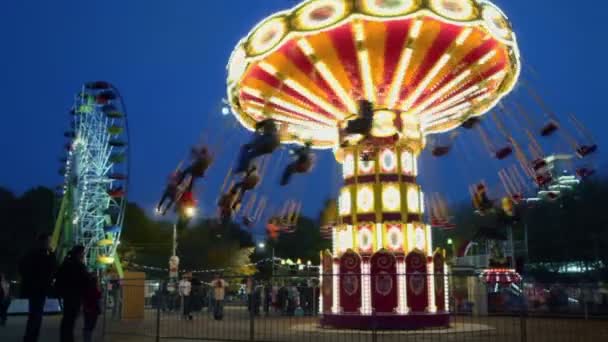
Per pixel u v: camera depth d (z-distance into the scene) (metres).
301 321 22.86
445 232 53.22
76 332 17.47
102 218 44.34
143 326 19.38
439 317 19.28
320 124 22.50
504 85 20.97
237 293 38.38
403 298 18.89
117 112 41.44
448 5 16.44
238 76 19.17
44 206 60.38
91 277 13.23
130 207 72.75
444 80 19.75
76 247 11.69
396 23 16.88
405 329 18.67
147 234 72.44
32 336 10.95
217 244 57.81
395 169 20.22
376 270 19.17
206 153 22.75
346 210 20.61
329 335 17.11
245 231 59.75
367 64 18.62
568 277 40.00
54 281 11.37
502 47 18.52
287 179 20.91
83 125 43.88
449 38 17.70
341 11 16.58
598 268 42.78
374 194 20.00
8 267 55.28
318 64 18.62
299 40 17.61
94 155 43.81
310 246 66.75
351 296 19.28
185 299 24.41
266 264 51.88
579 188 44.62
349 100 20.27
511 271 24.06
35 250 11.23
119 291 22.03
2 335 17.03
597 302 22.23
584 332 16.95
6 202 57.25
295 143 24.22
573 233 44.38
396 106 20.55
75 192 43.31
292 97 20.83
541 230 45.62
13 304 28.52
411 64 18.70
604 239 43.38
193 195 23.22
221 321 20.34
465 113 23.12
